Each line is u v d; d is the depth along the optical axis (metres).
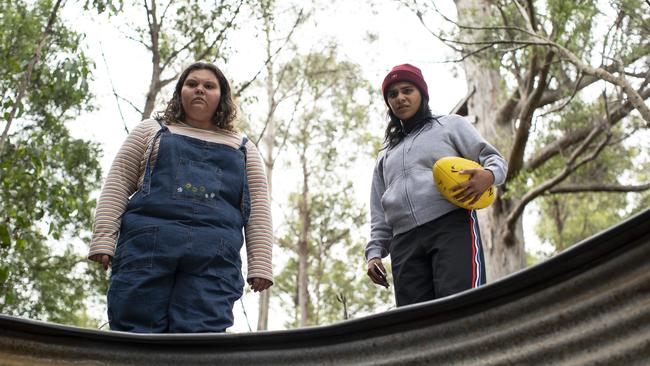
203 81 3.26
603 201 16.11
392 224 3.45
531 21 8.54
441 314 2.01
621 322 1.83
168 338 2.17
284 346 2.15
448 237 3.25
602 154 12.12
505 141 11.89
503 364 1.94
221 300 2.83
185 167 3.01
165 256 2.79
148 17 9.02
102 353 2.18
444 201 3.31
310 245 20.44
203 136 3.17
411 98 3.56
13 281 9.97
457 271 3.16
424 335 2.03
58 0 6.16
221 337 2.15
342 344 2.11
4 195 6.59
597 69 7.22
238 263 2.97
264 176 3.25
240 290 2.94
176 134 3.11
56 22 7.14
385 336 2.06
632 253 1.83
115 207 2.96
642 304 1.82
